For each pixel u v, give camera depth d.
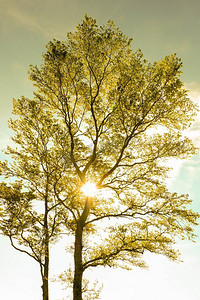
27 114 14.78
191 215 11.87
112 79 13.83
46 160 14.59
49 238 13.43
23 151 15.77
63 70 13.23
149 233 12.55
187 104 12.97
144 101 12.95
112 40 12.27
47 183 15.16
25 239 13.15
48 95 14.36
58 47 12.47
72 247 14.16
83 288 13.72
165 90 12.42
